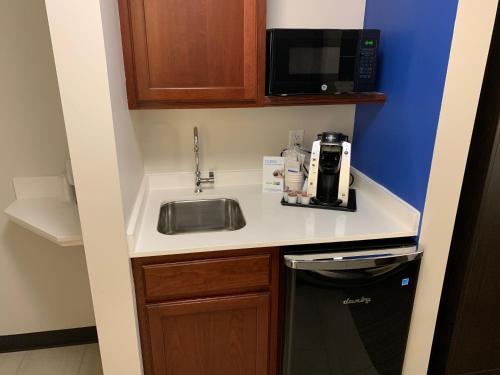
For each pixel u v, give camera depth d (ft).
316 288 4.86
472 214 4.98
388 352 5.50
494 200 4.85
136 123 5.75
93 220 4.21
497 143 4.59
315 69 5.19
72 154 3.93
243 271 4.91
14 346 7.06
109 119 3.88
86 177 4.03
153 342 5.05
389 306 5.18
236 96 5.17
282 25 6.01
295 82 5.19
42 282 6.77
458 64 4.30
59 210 5.68
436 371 5.96
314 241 4.86
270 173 6.26
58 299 6.94
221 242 4.73
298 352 5.18
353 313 5.09
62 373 6.55
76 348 7.08
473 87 4.42
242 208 5.75
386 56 5.55
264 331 5.26
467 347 5.61
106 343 4.79
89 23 3.59
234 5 4.82
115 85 4.16
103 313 4.64
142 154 6.26
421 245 5.07
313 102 5.37
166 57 4.89
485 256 5.11
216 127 6.38
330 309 5.01
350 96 5.50
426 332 5.54
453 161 4.70
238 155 6.61
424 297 5.33
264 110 6.42
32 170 6.08
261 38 4.97
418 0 4.75
